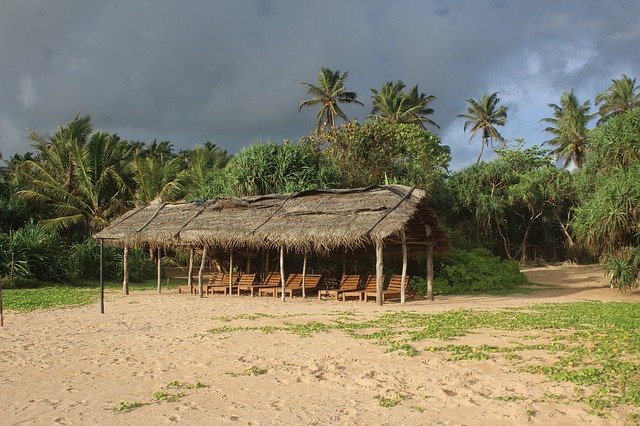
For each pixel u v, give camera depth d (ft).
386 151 122.52
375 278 77.77
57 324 52.80
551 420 23.27
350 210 72.08
